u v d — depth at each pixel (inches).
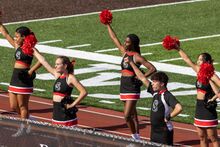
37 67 1288.1
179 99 1614.2
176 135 1338.6
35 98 1611.7
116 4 2790.4
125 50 1245.1
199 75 1056.8
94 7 2738.7
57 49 2107.5
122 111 1517.0
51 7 2733.8
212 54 2071.9
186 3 2795.3
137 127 1269.7
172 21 2508.6
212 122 1141.1
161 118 1040.2
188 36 2295.8
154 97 1050.1
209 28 2411.4
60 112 1136.2
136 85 1240.8
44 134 911.0
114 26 2426.2
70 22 2496.3
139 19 2539.4
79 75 1822.1
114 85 1737.2
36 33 2322.8
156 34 2316.7
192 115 1486.2
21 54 1296.8
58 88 1136.8
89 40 2223.2
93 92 1670.8
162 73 1048.8
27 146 926.4
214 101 1131.9
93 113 1497.3
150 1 2834.6
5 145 948.6
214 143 1154.0
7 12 2640.3
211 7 2723.9
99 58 2003.0
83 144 877.2
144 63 1220.5
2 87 1705.2
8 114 1475.1
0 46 2128.4
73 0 2844.5
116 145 849.5
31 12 2650.1
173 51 2073.1
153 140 1053.2
